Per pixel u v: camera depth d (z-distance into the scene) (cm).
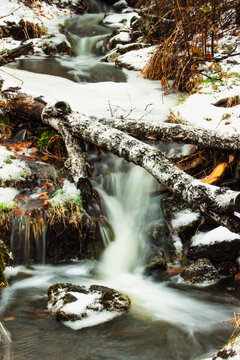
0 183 438
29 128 541
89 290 352
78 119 475
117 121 494
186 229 435
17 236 413
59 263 429
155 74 746
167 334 316
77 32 1059
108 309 337
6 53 591
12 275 394
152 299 369
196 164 486
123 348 296
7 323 322
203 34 762
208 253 411
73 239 430
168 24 804
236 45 739
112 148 437
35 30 965
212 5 720
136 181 491
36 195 442
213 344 306
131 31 975
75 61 914
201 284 395
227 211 342
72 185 460
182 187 373
